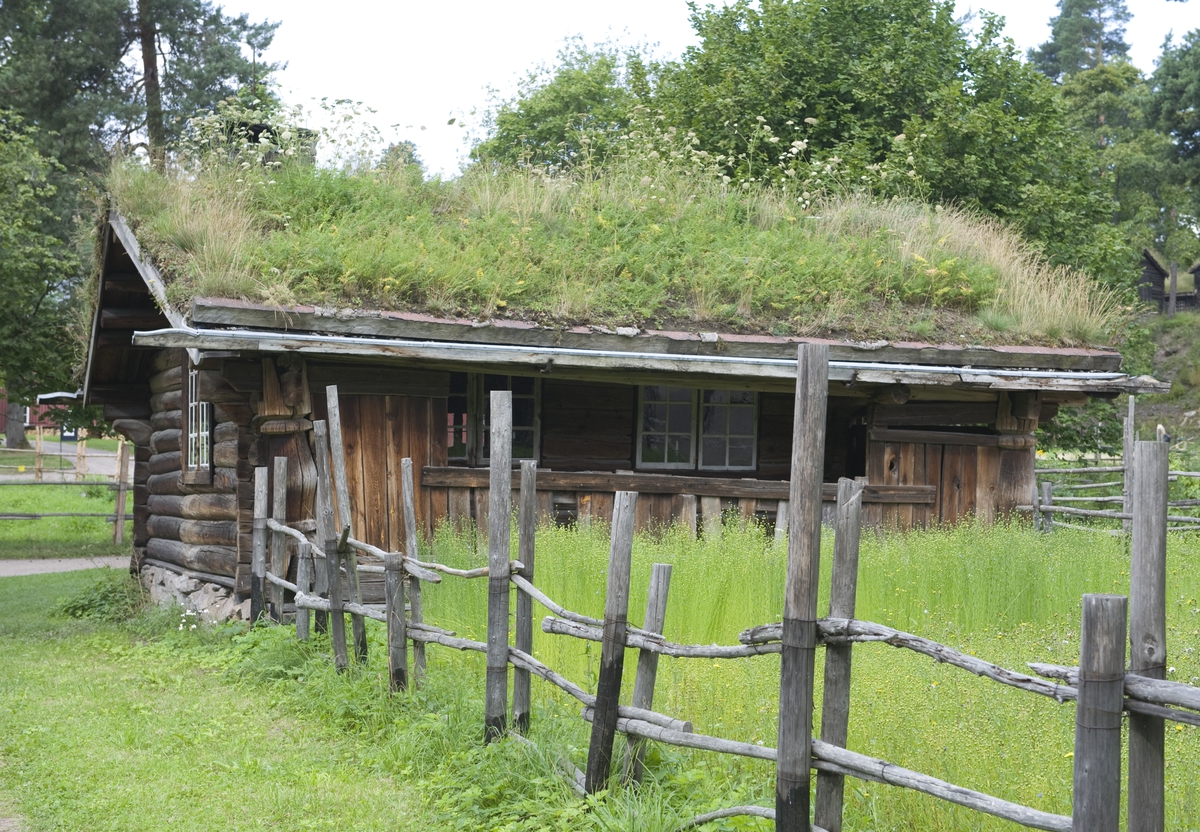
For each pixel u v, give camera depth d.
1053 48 64.38
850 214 13.41
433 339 9.40
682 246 11.52
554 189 12.36
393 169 12.32
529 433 11.59
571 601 7.55
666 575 4.74
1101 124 54.41
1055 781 4.30
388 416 9.84
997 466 11.92
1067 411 21.59
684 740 4.38
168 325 12.23
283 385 9.31
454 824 4.83
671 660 6.39
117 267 11.72
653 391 12.09
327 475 7.45
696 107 22.30
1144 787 3.01
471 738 5.64
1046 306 11.90
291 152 12.05
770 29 22.48
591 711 4.97
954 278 11.99
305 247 9.65
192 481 11.01
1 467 34.88
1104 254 20.83
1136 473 3.06
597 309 10.16
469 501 10.06
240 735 6.37
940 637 7.46
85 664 8.84
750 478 12.12
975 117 20.12
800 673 3.83
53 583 15.48
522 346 9.65
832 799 3.87
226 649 8.62
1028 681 3.28
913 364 10.84
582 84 33.78
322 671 7.36
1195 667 6.03
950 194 20.39
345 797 5.21
